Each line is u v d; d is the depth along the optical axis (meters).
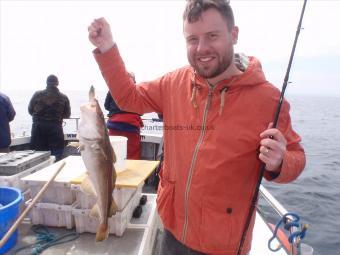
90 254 2.13
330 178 8.76
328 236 5.27
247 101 1.67
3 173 2.74
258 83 1.68
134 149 4.62
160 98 2.00
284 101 1.71
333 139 15.83
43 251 2.16
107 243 2.27
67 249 2.19
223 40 1.60
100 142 1.90
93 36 1.79
